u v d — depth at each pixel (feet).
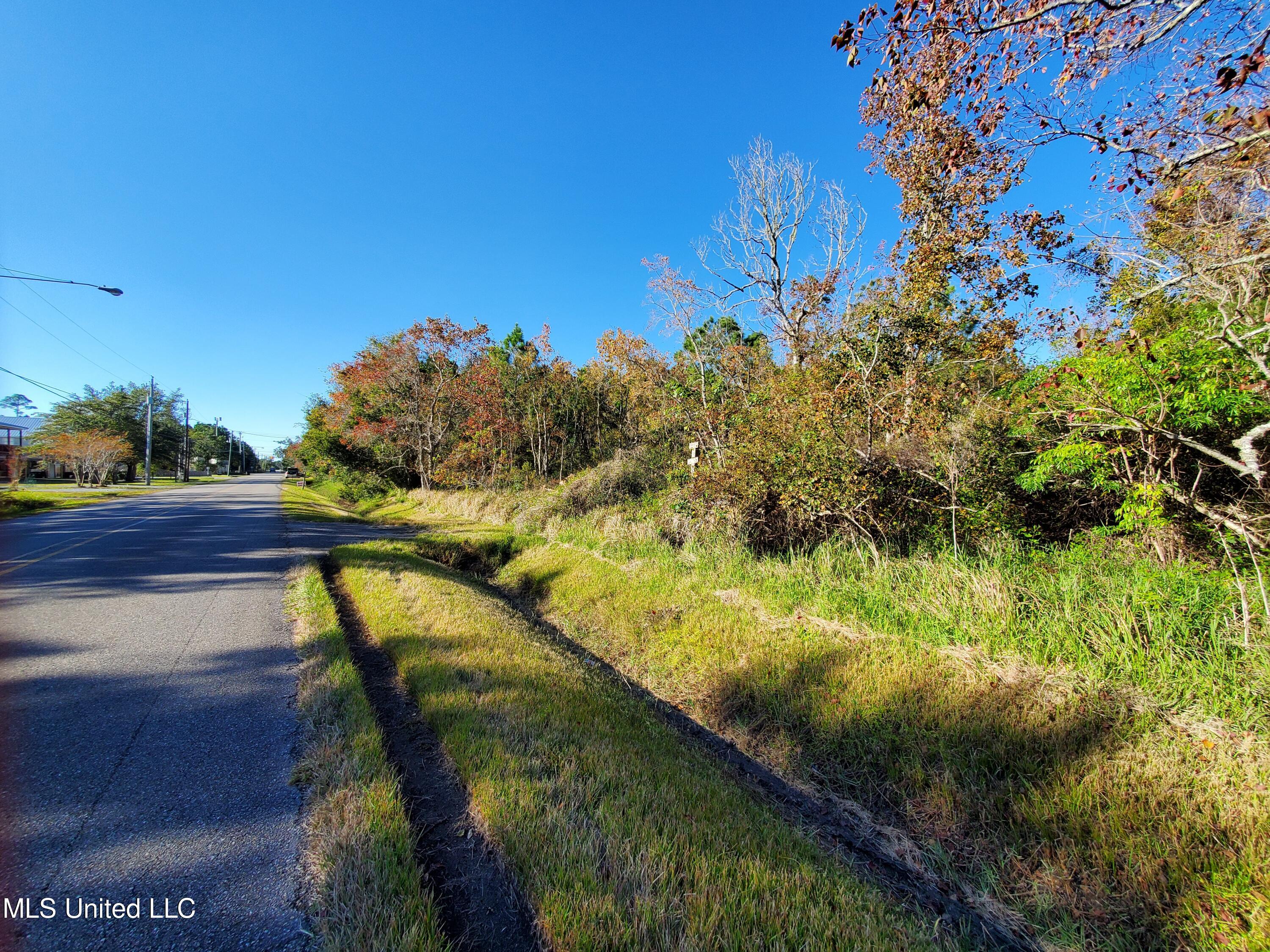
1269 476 14.53
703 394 41.68
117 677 14.60
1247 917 8.72
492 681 14.74
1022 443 22.99
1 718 12.05
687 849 8.60
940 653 16.29
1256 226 13.89
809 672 17.67
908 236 30.12
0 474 130.62
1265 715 11.15
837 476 24.16
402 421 93.35
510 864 7.94
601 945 6.49
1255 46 10.59
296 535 46.75
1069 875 10.39
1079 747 12.26
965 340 29.07
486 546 43.11
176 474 211.82
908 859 11.69
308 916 6.86
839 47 14.35
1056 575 17.70
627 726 14.08
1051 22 12.75
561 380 98.89
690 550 30.96
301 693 13.56
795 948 7.12
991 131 16.08
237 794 9.46
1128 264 17.57
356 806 8.79
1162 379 15.06
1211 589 13.96
